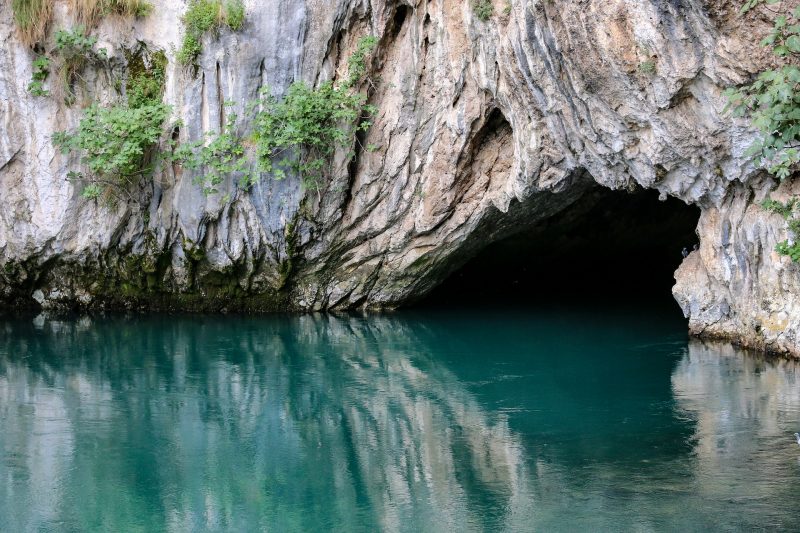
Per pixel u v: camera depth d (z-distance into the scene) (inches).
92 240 631.8
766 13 362.3
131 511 318.7
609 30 415.5
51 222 624.1
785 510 293.9
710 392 424.8
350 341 579.5
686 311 541.3
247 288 651.5
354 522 304.3
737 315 502.3
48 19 604.7
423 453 367.6
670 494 310.2
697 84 410.0
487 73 519.2
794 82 255.1
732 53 380.5
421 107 578.9
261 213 620.1
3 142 614.9
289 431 403.2
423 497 322.0
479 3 496.1
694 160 448.1
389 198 608.4
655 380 456.4
